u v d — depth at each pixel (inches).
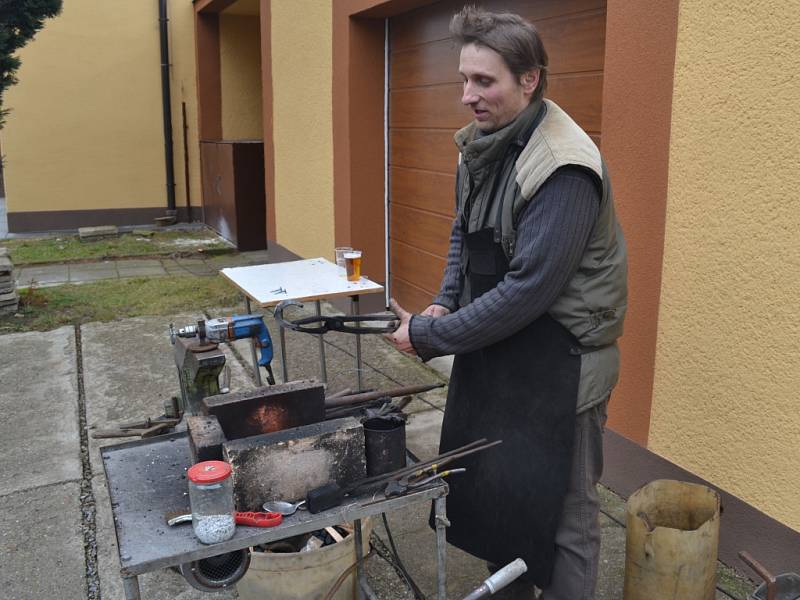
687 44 98.0
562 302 72.3
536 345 74.2
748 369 94.0
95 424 150.1
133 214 406.3
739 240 93.4
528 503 76.0
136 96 395.9
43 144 383.9
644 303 109.3
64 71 380.2
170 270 300.7
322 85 225.5
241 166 337.4
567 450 74.3
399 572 100.8
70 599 97.5
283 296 127.0
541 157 68.6
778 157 87.4
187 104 405.4
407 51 197.0
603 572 99.7
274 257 288.5
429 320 73.7
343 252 150.0
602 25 124.8
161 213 411.5
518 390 75.7
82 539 110.7
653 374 109.0
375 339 201.5
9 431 147.3
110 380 173.9
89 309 235.5
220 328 85.0
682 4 98.2
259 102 411.2
